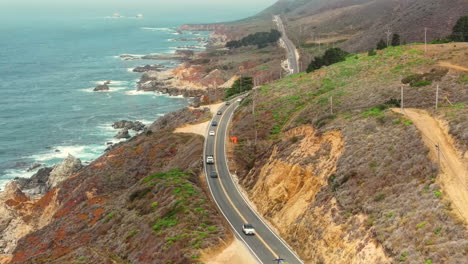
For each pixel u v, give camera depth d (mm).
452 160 33938
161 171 70312
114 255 43812
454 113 40969
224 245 38906
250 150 67000
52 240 54312
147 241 42188
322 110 65938
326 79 86188
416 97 53906
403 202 32562
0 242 67375
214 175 59625
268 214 46719
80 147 103500
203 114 97188
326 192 40812
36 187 83688
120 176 72500
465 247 25531
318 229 38000
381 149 39844
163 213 46812
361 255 31641
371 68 82812
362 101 61719
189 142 75500
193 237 39438
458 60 68000
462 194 30094
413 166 35094
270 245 39969
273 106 80312
